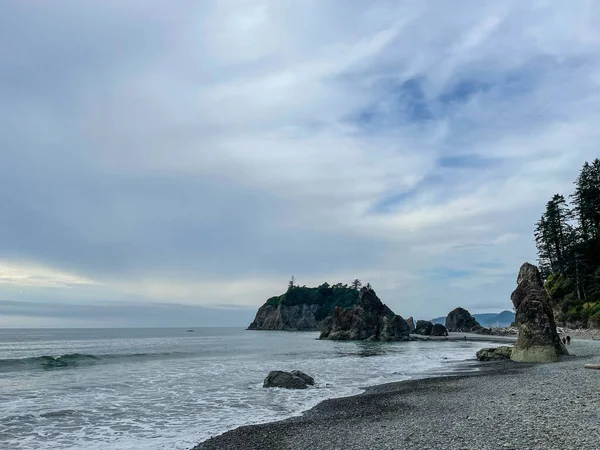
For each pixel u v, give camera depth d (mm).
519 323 43594
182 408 22703
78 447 15555
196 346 78688
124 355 53844
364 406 21875
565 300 88250
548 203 100750
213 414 21266
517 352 42750
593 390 19359
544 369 31531
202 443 15688
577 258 89250
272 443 15031
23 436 17078
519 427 13352
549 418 14188
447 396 22578
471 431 13586
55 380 33062
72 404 23578
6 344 86250
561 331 80500
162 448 15250
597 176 95312
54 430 18031
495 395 21172
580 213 94812
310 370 40469
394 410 19969
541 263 112188
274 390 28422
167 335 147875
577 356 41094
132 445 15688
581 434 11672
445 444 12312
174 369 40625
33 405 23234
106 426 18703
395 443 13227
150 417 20547
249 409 22484
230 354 60312
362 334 109938
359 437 14750
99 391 27938
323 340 110188
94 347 75125
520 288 45500
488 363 43906
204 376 35438
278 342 97875
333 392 27781
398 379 33750
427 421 16234
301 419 19438
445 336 124812
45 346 79062
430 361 49375
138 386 30062
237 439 15914
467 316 169375
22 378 34281
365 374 37281
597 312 78250
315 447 13953
